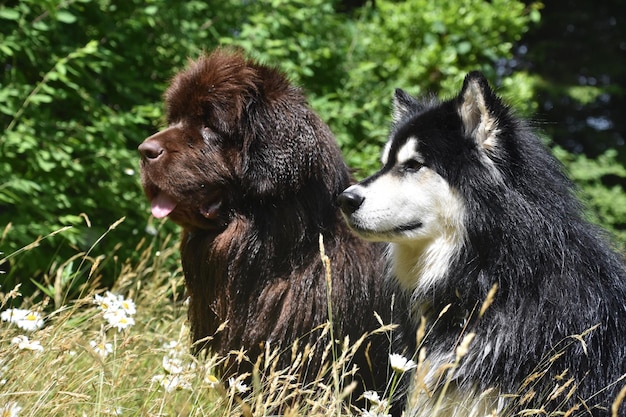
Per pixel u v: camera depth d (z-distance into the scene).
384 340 3.33
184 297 4.59
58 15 4.84
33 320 2.89
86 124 5.43
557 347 2.88
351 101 6.49
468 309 3.04
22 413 2.56
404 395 3.24
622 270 3.21
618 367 2.96
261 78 3.45
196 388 2.87
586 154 14.93
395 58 7.41
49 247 5.01
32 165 4.80
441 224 3.06
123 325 3.03
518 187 2.98
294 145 3.35
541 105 14.41
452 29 7.38
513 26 7.74
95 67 5.02
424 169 3.06
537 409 2.73
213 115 3.36
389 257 3.35
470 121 3.03
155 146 3.31
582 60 14.95
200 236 3.48
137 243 5.29
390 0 8.80
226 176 3.35
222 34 6.36
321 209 3.42
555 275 2.95
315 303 3.28
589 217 3.36
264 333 3.30
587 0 14.94
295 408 2.55
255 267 3.35
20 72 4.91
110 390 2.81
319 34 6.68
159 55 5.92
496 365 2.92
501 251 2.96
